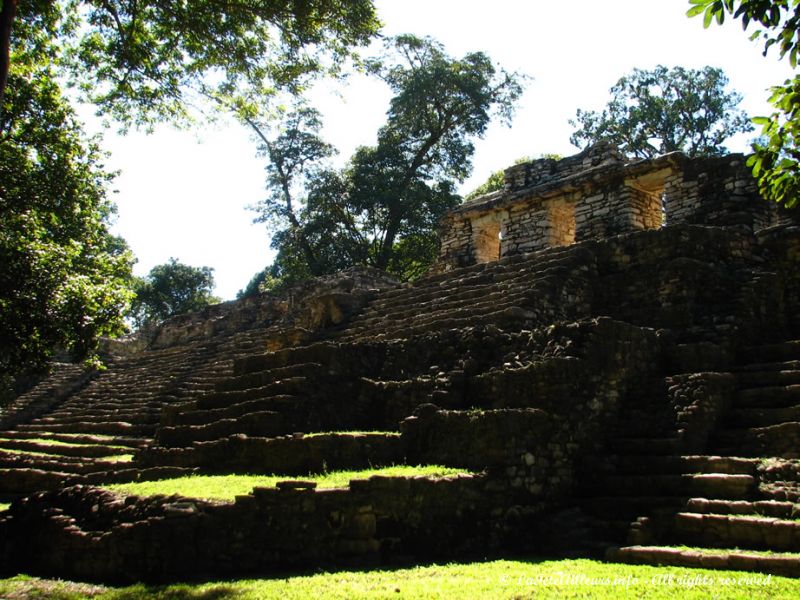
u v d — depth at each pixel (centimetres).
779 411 920
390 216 3450
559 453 960
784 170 611
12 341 1296
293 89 1359
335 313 1764
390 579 707
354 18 1231
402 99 3297
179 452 1172
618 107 3547
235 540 786
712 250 1297
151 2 1206
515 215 2075
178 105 1378
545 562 781
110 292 1420
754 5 543
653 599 600
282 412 1124
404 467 946
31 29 1268
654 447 941
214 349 2373
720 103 3381
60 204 1627
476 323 1267
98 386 2500
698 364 1072
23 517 969
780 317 1240
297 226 3597
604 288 1370
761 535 713
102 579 798
